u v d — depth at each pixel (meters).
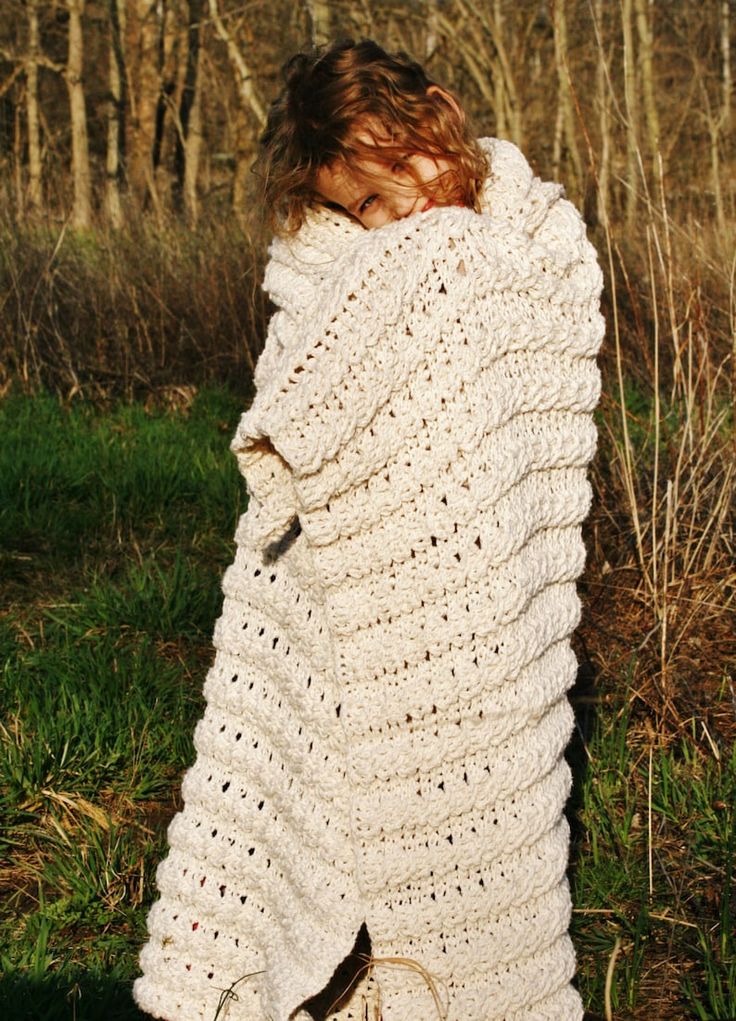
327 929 1.62
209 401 5.99
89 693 3.09
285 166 1.71
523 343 1.61
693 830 2.53
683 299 3.84
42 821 2.65
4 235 6.46
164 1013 1.75
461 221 1.56
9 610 3.73
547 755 1.64
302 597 1.66
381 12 11.88
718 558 3.54
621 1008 2.08
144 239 6.88
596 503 3.82
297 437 1.50
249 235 6.46
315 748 1.65
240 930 1.75
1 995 2.02
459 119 1.71
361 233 1.73
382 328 1.51
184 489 4.72
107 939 2.27
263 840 1.73
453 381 1.53
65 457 4.87
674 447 3.76
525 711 1.60
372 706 1.58
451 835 1.60
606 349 4.86
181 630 3.58
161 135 16.84
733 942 2.19
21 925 2.32
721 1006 2.01
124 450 5.04
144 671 3.18
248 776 1.74
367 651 1.58
